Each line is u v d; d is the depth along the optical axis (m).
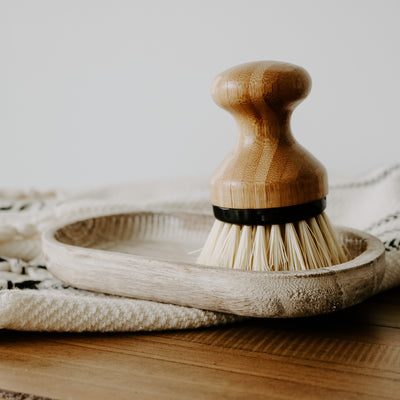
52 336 0.33
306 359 0.30
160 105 0.68
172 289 0.33
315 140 0.60
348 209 0.50
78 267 0.36
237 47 0.62
